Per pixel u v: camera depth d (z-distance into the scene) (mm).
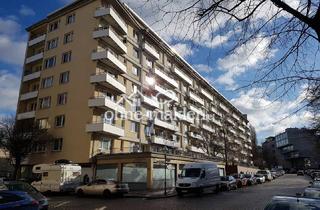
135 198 22594
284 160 120562
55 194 25250
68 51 36125
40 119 36188
